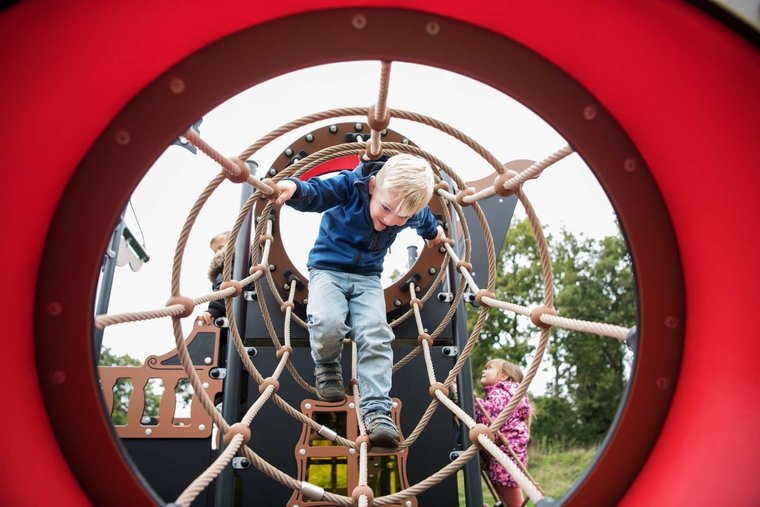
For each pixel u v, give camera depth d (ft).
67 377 4.15
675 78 3.85
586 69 4.20
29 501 3.76
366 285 8.68
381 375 7.86
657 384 4.53
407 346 11.00
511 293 72.43
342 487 10.56
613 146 4.35
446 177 12.03
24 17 3.20
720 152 3.95
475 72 4.24
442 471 6.69
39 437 4.04
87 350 4.16
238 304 10.43
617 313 67.72
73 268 4.10
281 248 10.85
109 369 10.55
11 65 3.34
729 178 3.97
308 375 10.50
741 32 3.41
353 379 9.68
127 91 4.00
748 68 3.54
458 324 10.86
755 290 3.99
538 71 4.27
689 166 4.17
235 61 4.06
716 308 4.28
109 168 4.05
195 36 3.96
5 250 3.86
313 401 10.16
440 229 10.55
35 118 3.64
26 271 4.03
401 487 9.67
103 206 4.07
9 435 3.81
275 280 10.78
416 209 7.97
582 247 74.28
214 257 13.07
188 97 4.05
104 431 4.22
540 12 3.91
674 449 4.34
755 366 3.99
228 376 10.00
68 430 4.17
